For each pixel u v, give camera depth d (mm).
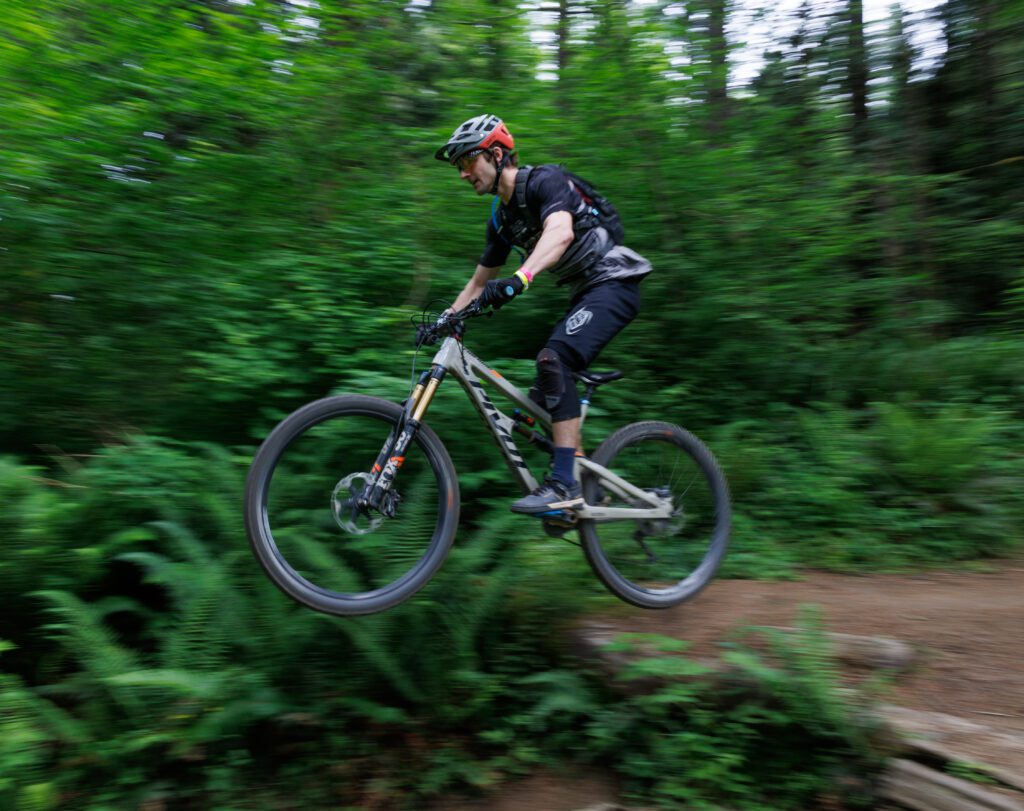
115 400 4184
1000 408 5707
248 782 3191
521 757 3311
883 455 5121
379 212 4812
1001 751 2602
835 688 2920
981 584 4148
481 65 5414
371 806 3156
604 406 4676
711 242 5285
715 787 2984
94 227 4215
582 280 3289
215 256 4512
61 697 3164
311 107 4934
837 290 5699
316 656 3312
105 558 3428
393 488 3021
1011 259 6820
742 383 5508
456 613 3357
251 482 2770
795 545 4570
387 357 4102
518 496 3986
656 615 3582
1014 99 7266
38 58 4281
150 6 4398
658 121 5086
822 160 5785
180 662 3098
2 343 4074
